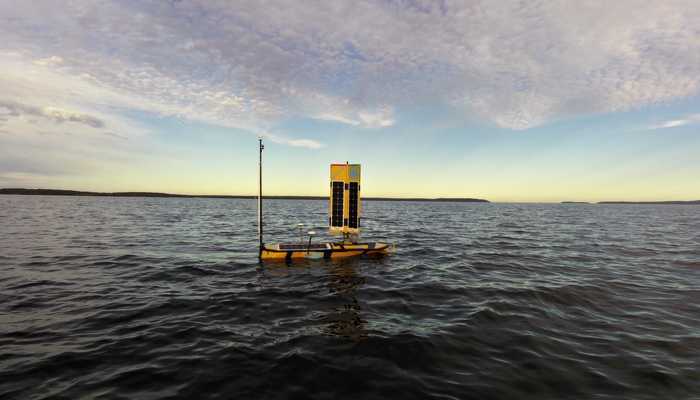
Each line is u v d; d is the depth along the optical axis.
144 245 20.69
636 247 21.39
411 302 10.27
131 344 7.16
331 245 17.64
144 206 85.12
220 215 54.03
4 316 8.65
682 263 16.11
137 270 14.08
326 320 8.76
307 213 64.31
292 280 12.86
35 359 6.40
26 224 32.25
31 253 17.31
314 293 11.19
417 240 25.08
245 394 5.38
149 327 8.12
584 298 10.60
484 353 6.89
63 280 12.28
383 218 52.12
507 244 22.88
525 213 80.31
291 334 7.82
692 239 25.81
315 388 5.57
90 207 72.69
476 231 32.19
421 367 6.30
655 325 8.44
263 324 8.45
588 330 8.11
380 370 6.16
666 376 6.02
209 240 23.59
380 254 17.62
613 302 10.23
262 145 16.19
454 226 38.03
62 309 9.26
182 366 6.25
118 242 21.58
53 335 7.55
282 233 29.02
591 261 16.66
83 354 6.65
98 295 10.59
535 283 12.36
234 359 6.54
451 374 6.06
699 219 55.25
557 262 16.41
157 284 12.05
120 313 9.04
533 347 7.17
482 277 13.38
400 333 7.85
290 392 5.45
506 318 8.86
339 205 17.66
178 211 63.38
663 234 29.64
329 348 7.06
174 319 8.69
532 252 19.47
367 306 9.91
